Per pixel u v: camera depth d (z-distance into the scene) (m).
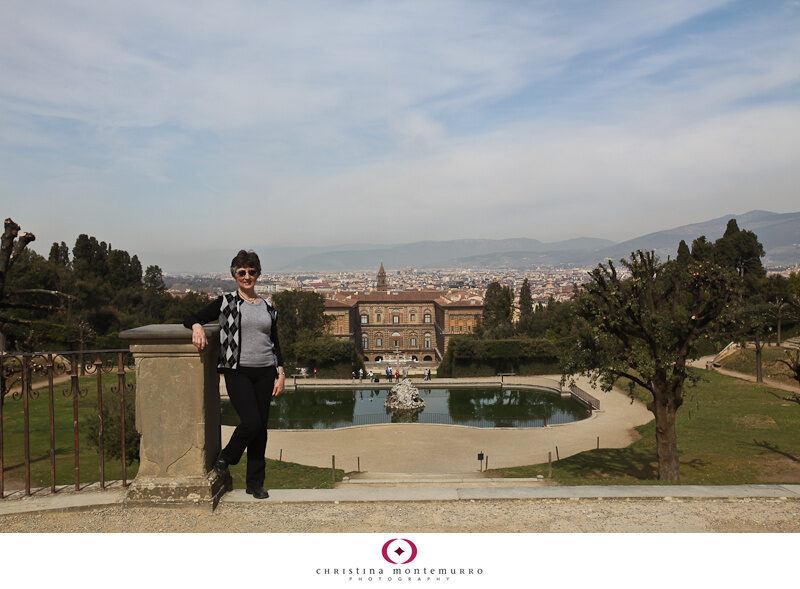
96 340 65.44
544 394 62.34
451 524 5.79
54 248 95.31
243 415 6.09
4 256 17.86
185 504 6.00
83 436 29.61
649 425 40.47
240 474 24.67
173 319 93.56
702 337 22.92
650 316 22.45
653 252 24.05
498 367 75.81
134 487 6.09
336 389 68.62
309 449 36.38
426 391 66.19
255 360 6.16
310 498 6.31
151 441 6.15
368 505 6.24
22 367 6.49
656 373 22.83
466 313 120.94
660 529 5.75
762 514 6.13
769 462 26.19
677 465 22.59
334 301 128.50
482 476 26.88
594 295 24.02
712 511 6.21
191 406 6.12
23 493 6.44
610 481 20.95
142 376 6.15
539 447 36.16
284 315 89.25
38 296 38.38
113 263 98.81
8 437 29.61
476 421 49.00
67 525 5.69
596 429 40.97
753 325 22.44
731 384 49.12
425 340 140.38
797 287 63.25
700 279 22.73
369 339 140.38
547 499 6.48
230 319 6.14
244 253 6.26
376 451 35.72
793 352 53.84
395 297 140.75
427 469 31.16
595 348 24.56
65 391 6.59
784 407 39.34
